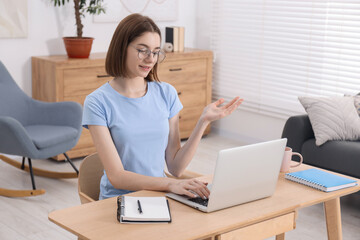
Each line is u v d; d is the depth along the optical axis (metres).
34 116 4.36
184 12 5.96
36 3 4.83
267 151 1.91
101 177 2.41
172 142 2.36
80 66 4.66
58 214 1.79
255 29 5.42
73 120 4.23
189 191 1.97
